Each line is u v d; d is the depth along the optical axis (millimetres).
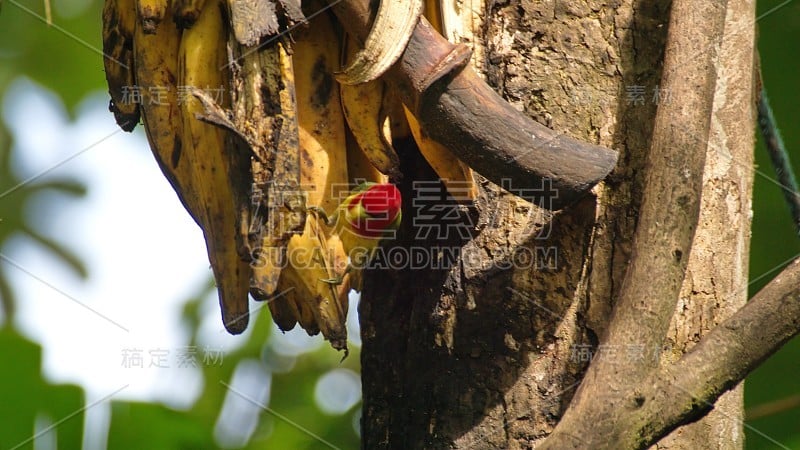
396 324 4578
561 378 4059
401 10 3783
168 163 4148
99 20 8805
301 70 4246
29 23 8648
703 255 4219
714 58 3941
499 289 4191
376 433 4547
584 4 4324
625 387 3453
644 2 4336
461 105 3773
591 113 4219
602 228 4133
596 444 3371
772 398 6602
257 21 3654
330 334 4055
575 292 4113
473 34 4273
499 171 3855
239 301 4055
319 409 7793
